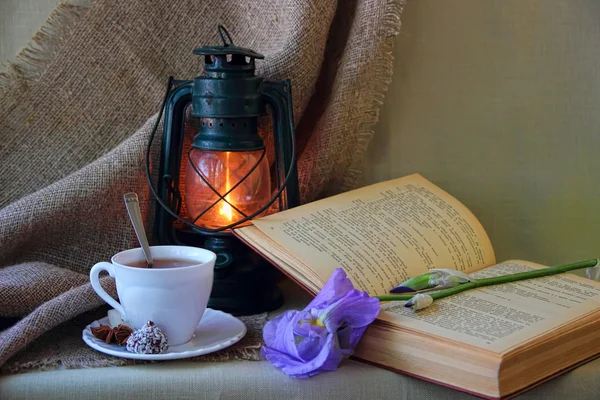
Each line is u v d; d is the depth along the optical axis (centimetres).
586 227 147
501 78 144
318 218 123
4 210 124
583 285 119
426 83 144
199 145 124
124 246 130
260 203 126
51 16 134
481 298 115
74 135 135
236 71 122
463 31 143
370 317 107
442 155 146
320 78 141
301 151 142
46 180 134
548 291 117
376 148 146
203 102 122
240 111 122
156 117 131
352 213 125
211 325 117
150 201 133
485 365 101
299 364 107
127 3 135
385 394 107
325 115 135
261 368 109
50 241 128
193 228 127
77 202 125
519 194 147
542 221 147
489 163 146
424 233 126
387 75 136
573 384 108
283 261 115
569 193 147
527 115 145
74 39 134
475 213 148
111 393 106
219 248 123
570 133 146
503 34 143
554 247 148
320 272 113
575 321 109
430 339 105
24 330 109
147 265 114
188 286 109
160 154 129
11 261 127
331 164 135
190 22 137
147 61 137
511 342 103
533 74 144
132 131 136
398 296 113
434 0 142
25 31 138
